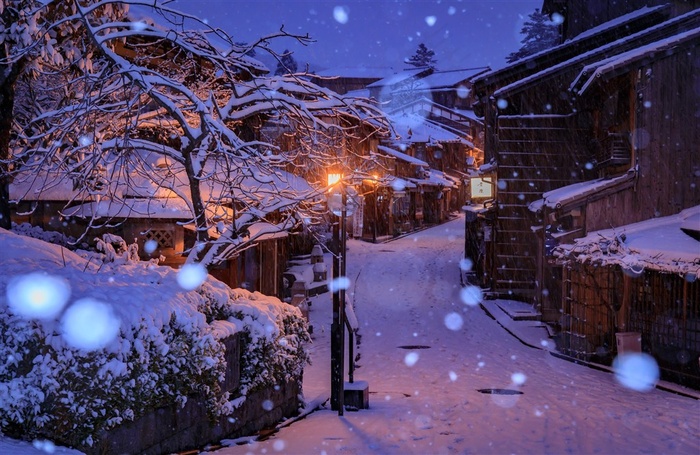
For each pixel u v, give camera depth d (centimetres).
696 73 2034
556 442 989
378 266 4059
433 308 2938
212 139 931
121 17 1066
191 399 870
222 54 997
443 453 915
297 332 1236
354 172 1095
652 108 2055
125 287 799
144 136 1579
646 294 1725
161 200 1489
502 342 2258
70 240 1434
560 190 2528
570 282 2062
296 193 1083
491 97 2991
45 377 637
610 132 2292
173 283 922
